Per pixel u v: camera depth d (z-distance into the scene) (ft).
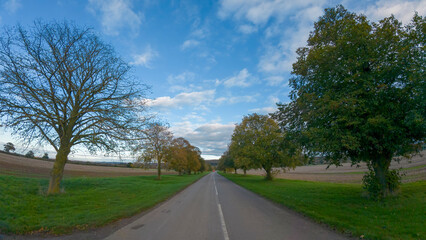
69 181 62.13
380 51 33.19
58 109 46.14
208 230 22.09
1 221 22.67
